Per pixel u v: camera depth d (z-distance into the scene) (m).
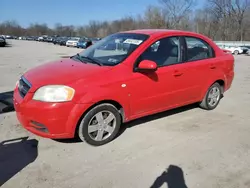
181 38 4.77
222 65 5.40
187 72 4.72
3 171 3.23
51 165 3.38
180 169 3.36
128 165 3.42
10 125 4.52
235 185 3.07
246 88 8.00
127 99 3.98
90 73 3.74
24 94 3.69
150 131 4.41
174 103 4.73
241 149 3.89
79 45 36.84
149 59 4.24
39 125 3.58
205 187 3.03
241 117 5.22
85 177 3.16
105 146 3.89
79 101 3.53
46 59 16.52
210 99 5.46
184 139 4.17
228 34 67.94
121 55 4.17
